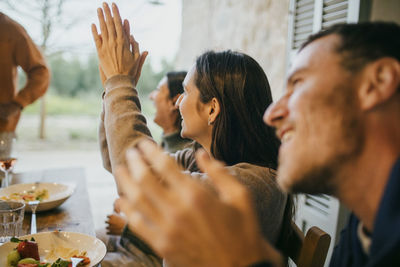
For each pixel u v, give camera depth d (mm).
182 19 4129
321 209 1740
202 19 3580
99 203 3650
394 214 380
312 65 444
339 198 459
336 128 413
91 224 1228
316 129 422
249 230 329
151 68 8148
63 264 875
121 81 890
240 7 2787
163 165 335
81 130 7520
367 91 401
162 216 323
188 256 320
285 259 909
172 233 314
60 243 1007
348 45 423
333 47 435
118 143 799
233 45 2895
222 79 907
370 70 403
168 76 1915
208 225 314
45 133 6906
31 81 2410
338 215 1605
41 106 6695
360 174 421
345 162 420
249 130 900
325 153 419
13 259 889
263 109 914
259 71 938
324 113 418
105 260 1112
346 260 552
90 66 8578
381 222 389
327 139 417
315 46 458
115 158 790
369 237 492
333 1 1679
